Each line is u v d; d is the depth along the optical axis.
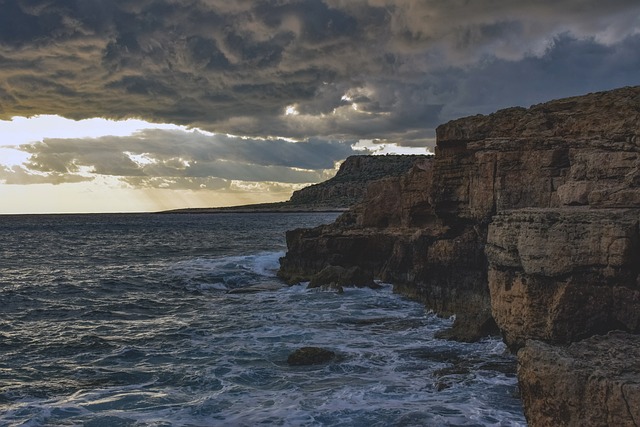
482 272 24.70
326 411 14.91
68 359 20.55
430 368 18.44
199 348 21.66
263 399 15.95
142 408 15.49
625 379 8.71
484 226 24.31
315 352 19.53
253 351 20.98
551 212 12.95
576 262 12.27
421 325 24.94
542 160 21.45
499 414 14.45
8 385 17.52
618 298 11.83
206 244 87.31
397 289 33.34
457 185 26.70
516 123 24.64
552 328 12.45
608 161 15.18
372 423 14.08
